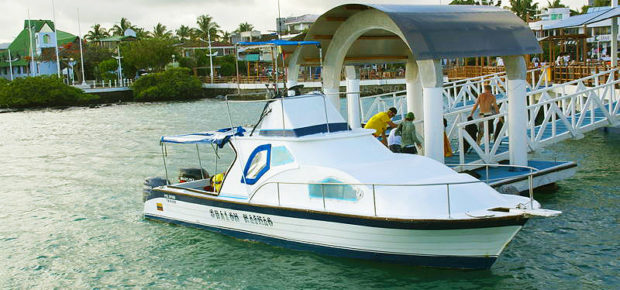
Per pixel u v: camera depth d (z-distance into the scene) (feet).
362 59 65.36
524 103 51.21
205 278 37.04
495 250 33.81
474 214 33.32
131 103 266.16
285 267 37.78
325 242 37.78
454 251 34.19
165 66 329.11
